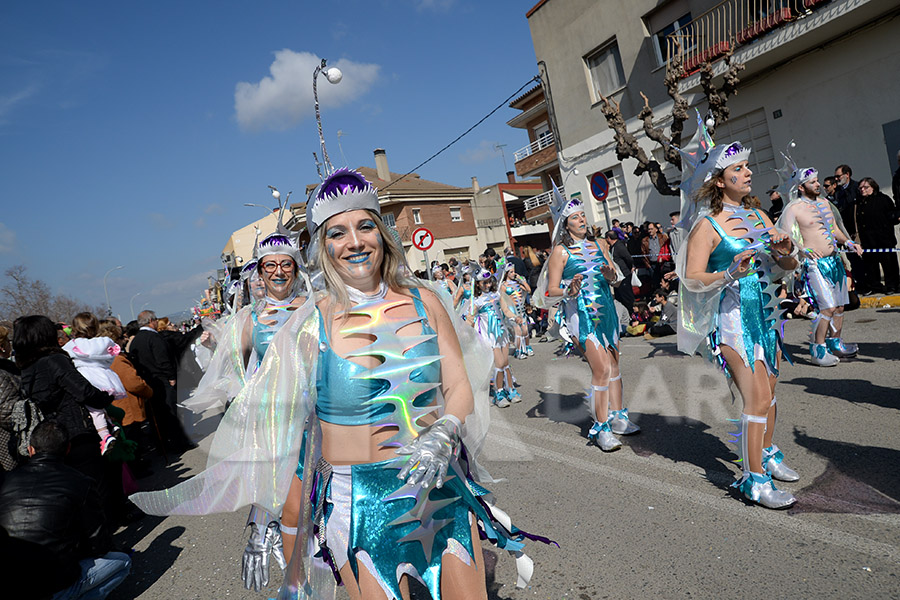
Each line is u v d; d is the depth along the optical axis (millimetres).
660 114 15047
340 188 1935
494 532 1958
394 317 1938
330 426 1905
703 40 13594
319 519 1912
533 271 13547
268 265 3863
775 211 9523
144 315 8789
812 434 4375
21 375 4828
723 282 3428
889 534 2938
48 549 3375
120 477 5488
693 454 4504
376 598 1793
